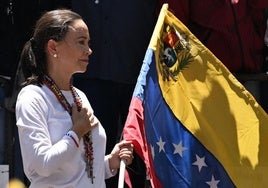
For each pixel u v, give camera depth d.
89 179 6.88
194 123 8.26
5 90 9.81
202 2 9.62
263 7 9.75
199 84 8.45
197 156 8.14
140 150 7.57
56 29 6.87
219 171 8.16
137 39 9.73
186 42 8.55
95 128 7.03
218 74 8.53
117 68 9.63
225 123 8.39
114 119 9.67
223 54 9.68
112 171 7.38
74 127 6.73
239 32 9.66
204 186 8.09
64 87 6.99
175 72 8.38
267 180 8.30
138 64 9.77
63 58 6.89
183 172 8.03
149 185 8.95
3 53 9.94
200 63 8.52
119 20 9.65
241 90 8.50
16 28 9.92
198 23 9.67
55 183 6.68
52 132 6.72
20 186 9.89
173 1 9.62
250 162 8.32
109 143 9.58
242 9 9.70
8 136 9.85
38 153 6.48
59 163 6.49
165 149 7.99
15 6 9.91
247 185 8.25
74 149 6.59
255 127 8.42
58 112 6.80
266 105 10.12
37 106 6.68
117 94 9.73
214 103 8.43
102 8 9.66
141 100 7.82
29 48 7.01
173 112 8.13
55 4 9.84
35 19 9.86
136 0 9.71
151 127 7.86
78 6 9.72
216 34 9.68
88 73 9.60
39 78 6.91
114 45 9.65
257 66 9.88
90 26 9.68
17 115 6.71
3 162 9.88
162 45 8.40
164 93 8.13
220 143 8.30
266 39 10.04
